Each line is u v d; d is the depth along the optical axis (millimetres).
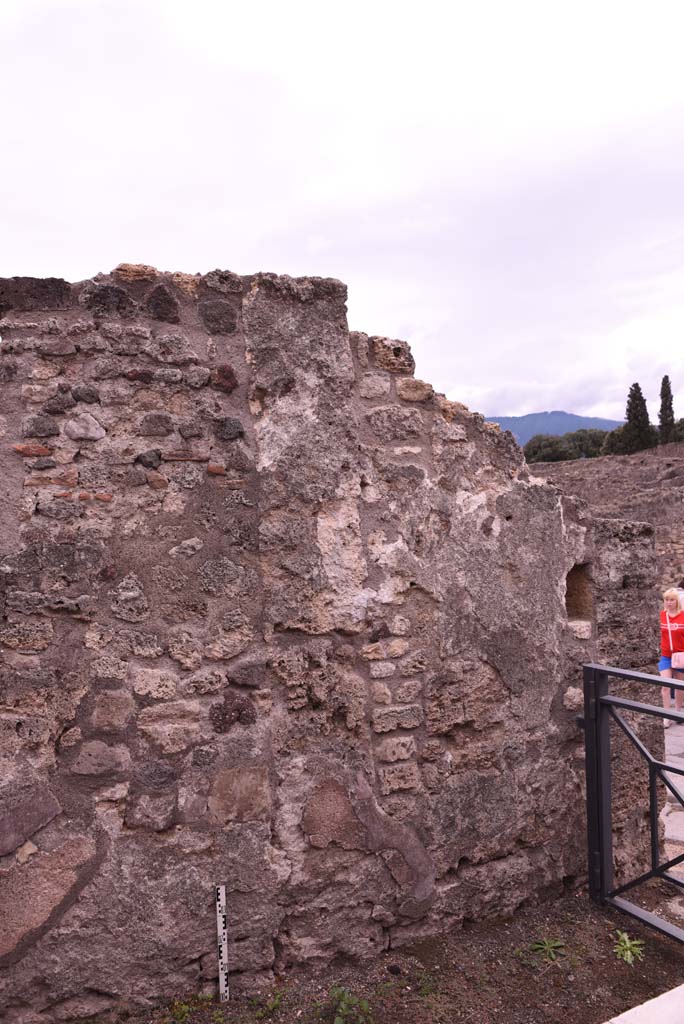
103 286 2715
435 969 2846
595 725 3289
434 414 3242
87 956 2547
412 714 3072
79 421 2650
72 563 2598
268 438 2871
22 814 2496
